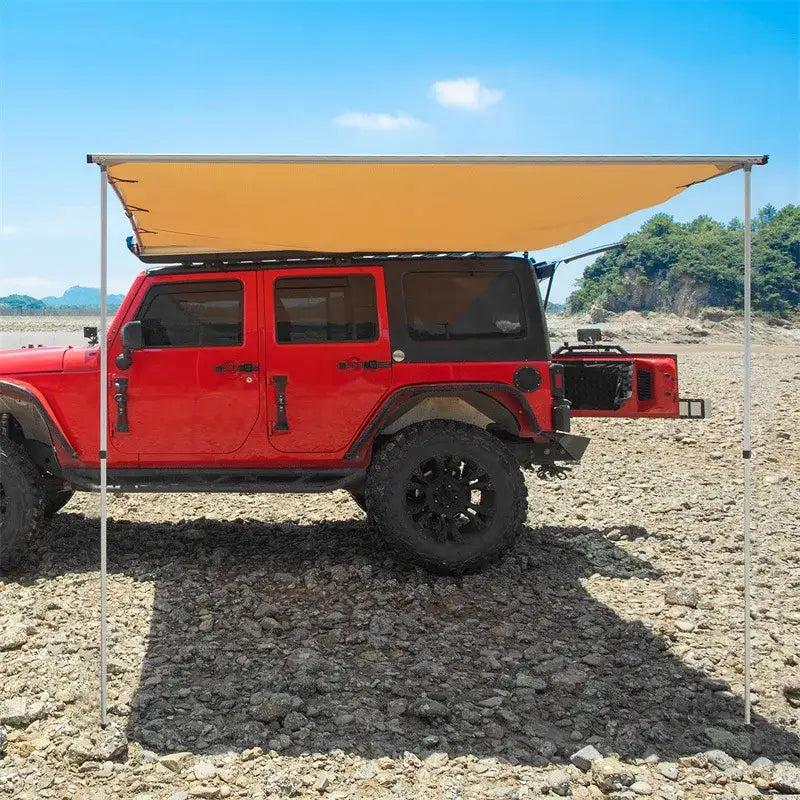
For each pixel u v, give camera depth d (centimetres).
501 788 358
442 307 618
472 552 596
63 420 612
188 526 748
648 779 366
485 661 473
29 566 626
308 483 613
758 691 446
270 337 608
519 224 538
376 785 360
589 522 766
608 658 481
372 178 425
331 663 464
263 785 357
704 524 759
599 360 690
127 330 580
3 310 12700
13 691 431
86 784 358
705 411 675
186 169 407
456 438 593
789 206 17138
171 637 502
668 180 435
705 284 15488
